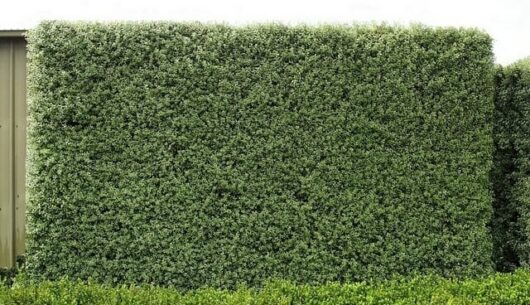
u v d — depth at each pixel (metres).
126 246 6.89
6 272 7.86
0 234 8.38
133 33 6.87
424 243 7.16
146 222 6.91
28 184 6.87
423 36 7.16
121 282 6.90
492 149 7.35
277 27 6.98
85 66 6.82
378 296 5.96
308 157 6.97
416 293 6.06
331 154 7.00
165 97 6.85
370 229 7.07
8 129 8.39
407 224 7.12
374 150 7.06
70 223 6.88
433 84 7.13
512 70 7.84
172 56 6.89
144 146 6.85
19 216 8.39
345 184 7.02
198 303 5.66
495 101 7.97
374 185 7.06
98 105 6.83
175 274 6.92
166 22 6.93
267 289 6.00
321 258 7.02
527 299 6.11
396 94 7.09
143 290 5.88
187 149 6.88
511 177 7.84
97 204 6.87
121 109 6.85
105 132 6.84
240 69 6.91
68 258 6.84
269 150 6.93
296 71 6.95
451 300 5.59
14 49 8.38
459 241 7.23
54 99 6.81
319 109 6.98
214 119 6.89
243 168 6.90
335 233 7.00
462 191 7.21
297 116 6.94
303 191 6.95
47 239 6.83
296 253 6.98
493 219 7.96
